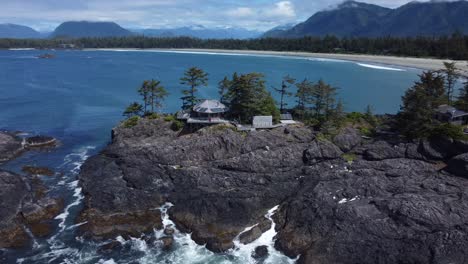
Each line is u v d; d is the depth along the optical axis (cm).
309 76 18012
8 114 11138
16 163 7375
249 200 5578
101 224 5147
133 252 4734
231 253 4706
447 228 4472
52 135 9269
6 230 4962
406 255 4262
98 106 12375
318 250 4528
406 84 15538
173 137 7712
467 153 5878
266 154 6700
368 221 4738
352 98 12900
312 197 5344
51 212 5466
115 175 6344
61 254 4672
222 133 7162
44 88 15412
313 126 7919
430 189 5331
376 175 5862
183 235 5059
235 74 8356
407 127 6994
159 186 6075
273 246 4831
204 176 6212
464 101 8038
